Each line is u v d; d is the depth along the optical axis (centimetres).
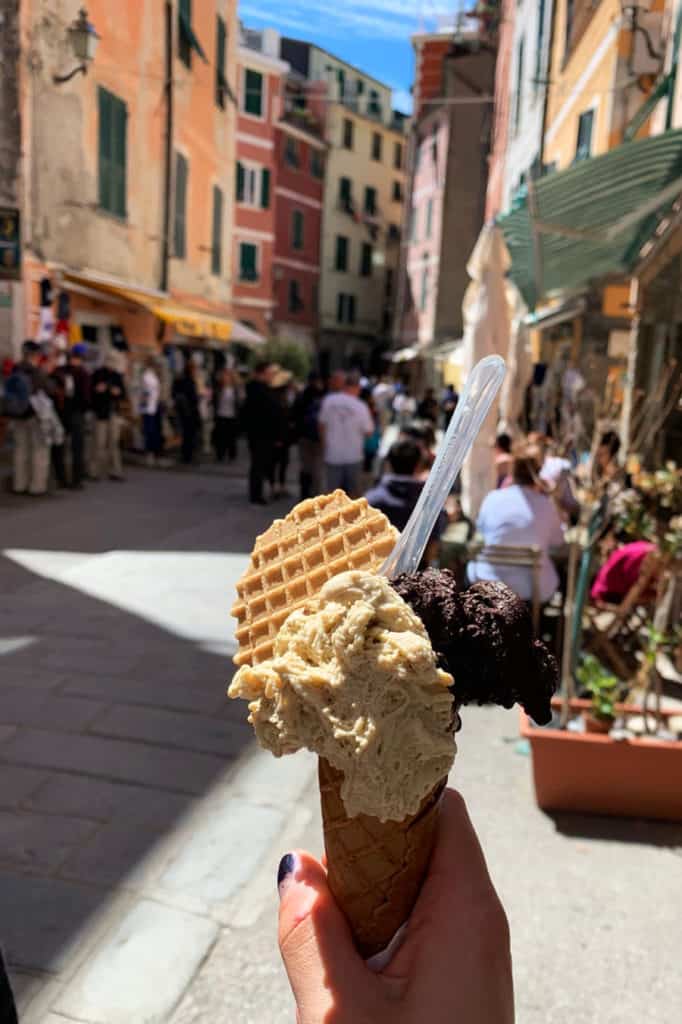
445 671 91
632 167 619
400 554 98
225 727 415
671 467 418
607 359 1066
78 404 1118
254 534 904
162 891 285
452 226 3159
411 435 621
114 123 1398
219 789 355
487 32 2323
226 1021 232
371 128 4353
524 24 1603
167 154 1631
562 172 614
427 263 3500
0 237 1141
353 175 4303
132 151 1482
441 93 3259
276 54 3509
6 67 1120
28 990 238
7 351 1152
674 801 339
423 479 507
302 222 4016
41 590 651
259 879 294
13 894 279
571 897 290
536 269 841
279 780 364
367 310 4594
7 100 1128
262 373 1080
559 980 252
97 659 501
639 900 290
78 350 1229
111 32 1338
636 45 925
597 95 1054
